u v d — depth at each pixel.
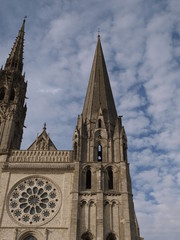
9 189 63.34
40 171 65.94
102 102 81.06
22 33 106.38
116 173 65.50
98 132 73.81
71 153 69.12
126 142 72.00
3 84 86.94
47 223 58.44
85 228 57.53
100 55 96.31
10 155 69.00
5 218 59.25
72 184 63.47
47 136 75.00
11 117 77.12
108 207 60.19
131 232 55.91
